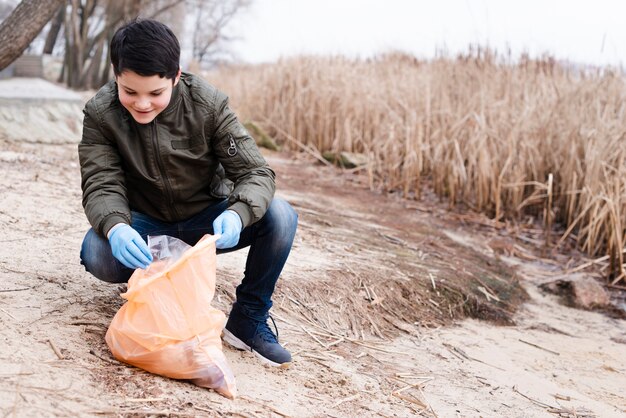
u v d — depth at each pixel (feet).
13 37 19.12
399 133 27.61
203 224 9.94
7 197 15.20
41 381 7.85
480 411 10.89
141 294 8.43
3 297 9.86
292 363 10.68
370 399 10.24
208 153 9.37
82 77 55.98
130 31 8.13
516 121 24.79
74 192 16.78
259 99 38.91
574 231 22.99
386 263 16.39
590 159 22.13
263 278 9.86
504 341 14.82
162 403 8.07
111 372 8.45
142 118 8.56
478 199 24.35
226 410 8.36
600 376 13.69
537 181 24.47
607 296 18.33
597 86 26.68
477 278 17.48
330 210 21.18
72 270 11.49
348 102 31.78
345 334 12.84
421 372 11.98
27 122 22.50
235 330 10.19
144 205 9.70
